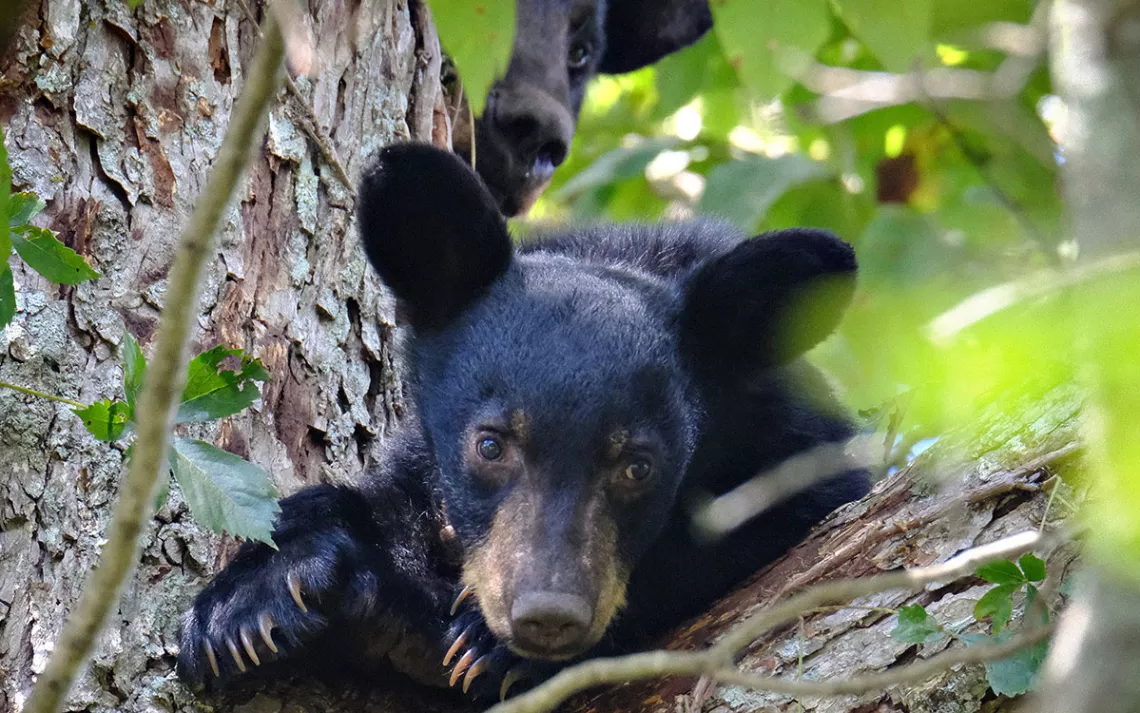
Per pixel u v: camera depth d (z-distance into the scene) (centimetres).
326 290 1014
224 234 951
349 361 1023
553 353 915
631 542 906
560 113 1509
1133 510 410
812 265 971
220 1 981
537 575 838
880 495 805
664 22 1831
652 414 909
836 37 1591
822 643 746
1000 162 1551
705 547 962
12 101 888
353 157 1064
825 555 802
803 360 1103
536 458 888
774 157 1595
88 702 801
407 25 1139
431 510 997
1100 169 422
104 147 909
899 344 702
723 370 1014
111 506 835
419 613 906
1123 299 403
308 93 1041
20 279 852
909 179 1605
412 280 1006
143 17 941
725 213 1513
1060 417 739
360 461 1020
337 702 884
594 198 1725
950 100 1470
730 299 986
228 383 727
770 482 945
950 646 715
